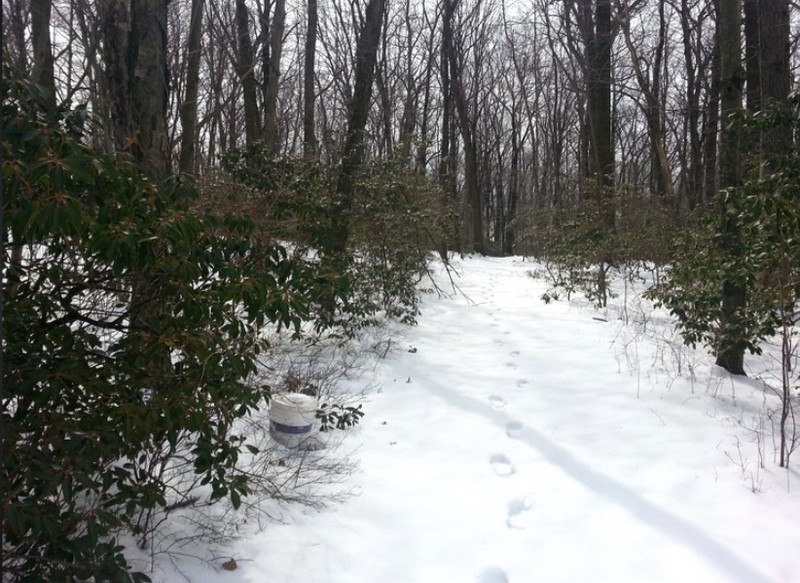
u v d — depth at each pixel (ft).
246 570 8.80
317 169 22.59
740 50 18.30
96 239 6.10
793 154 13.12
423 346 23.38
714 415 15.67
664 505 11.31
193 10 24.79
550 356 21.83
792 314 14.48
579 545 10.12
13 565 6.81
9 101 6.40
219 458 8.07
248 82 38.63
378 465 12.88
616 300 33.47
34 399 6.69
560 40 55.83
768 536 10.31
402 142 31.50
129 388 7.64
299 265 9.52
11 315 6.91
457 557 9.73
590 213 32.68
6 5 20.72
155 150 11.78
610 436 14.51
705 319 18.62
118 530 8.35
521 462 13.19
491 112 94.99
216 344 8.00
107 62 11.67
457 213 34.60
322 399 16.26
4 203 5.67
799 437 14.20
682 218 33.04
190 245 7.07
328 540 9.85
